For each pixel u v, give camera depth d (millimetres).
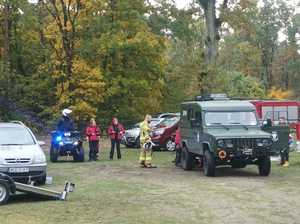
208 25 41906
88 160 25922
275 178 18484
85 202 13695
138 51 44281
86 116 42562
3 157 15891
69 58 42906
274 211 12414
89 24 43906
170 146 31125
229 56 68562
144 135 22516
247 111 20250
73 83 43000
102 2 43781
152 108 46312
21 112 43906
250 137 18625
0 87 43562
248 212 12297
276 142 22500
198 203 13500
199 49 45531
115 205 13258
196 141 20281
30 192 13727
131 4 44844
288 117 39094
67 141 24656
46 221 11344
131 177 18984
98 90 43344
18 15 46688
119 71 44906
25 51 47594
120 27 44250
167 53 53062
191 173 20234
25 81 45375
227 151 18531
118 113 44969
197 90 42781
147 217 11758
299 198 14211
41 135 43250
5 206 13133
